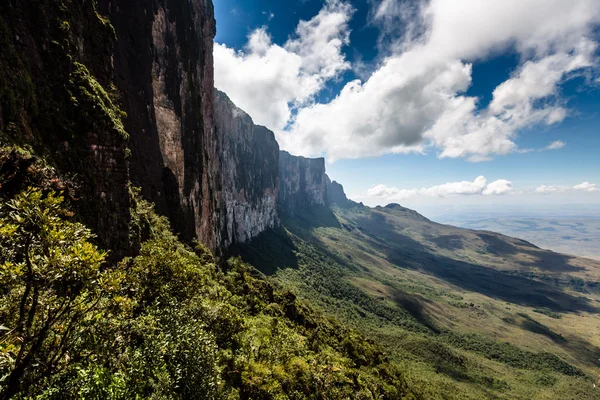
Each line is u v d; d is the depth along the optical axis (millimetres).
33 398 6020
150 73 42969
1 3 13898
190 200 51125
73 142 16031
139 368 9016
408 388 50250
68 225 6098
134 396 8344
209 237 64062
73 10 18906
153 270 14523
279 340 28500
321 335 48812
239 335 21859
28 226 5340
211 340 13539
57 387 6590
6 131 12008
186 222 48438
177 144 48531
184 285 15883
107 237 17734
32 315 5199
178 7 53000
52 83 15922
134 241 21188
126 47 38969
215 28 76188
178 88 50469
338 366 31375
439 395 62250
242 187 157750
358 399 26219
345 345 50031
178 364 10891
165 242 30156
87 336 7234
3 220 5273
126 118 36562
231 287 42188
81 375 6957
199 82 59781
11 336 5352
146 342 10164
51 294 5922
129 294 12359
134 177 36531
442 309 157875
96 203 16922
